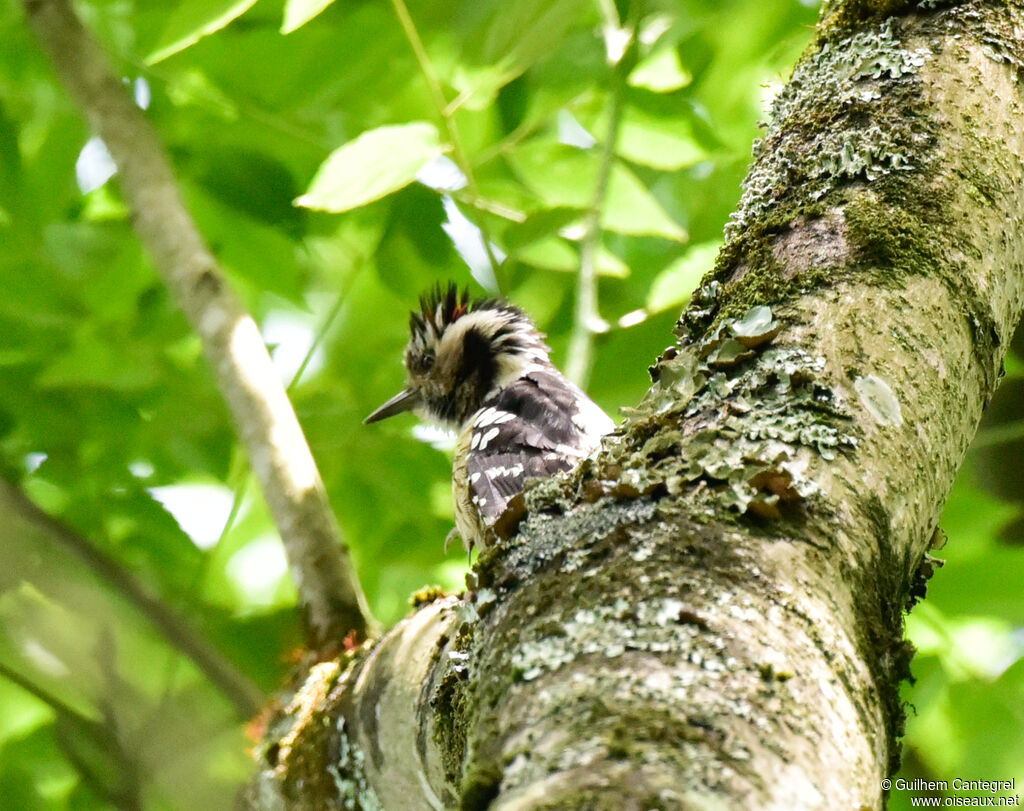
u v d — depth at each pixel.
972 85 5.94
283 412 9.52
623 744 3.30
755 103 13.35
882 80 6.05
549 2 10.83
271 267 13.09
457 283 13.55
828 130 5.93
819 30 6.71
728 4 12.13
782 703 3.56
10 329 13.02
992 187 5.61
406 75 12.61
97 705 8.52
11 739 11.26
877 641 4.15
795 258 5.36
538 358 12.41
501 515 4.69
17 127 12.73
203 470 13.08
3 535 8.78
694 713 3.44
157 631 8.95
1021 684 10.52
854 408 4.67
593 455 4.95
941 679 10.30
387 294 14.87
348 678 7.36
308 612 8.69
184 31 9.30
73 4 11.38
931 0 6.35
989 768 10.46
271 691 10.25
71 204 13.77
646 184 14.25
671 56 12.14
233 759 8.37
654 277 13.93
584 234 11.77
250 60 12.38
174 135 13.17
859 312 5.00
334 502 13.31
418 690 6.44
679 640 3.73
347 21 12.22
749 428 4.59
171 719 8.52
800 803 3.28
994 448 12.06
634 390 12.34
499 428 10.04
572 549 4.27
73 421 12.84
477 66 11.14
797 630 3.86
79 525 12.36
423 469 13.41
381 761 6.80
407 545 13.13
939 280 5.18
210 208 12.97
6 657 8.62
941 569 10.34
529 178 12.25
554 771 3.28
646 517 4.27
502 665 3.96
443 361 12.77
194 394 13.15
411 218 13.05
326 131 13.05
